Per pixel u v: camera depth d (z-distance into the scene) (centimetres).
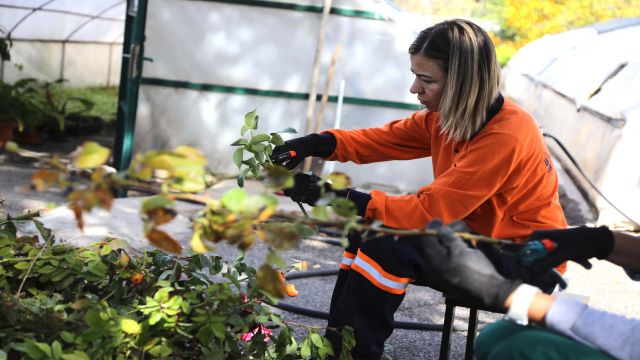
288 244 160
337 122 781
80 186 155
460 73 277
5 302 219
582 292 531
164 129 780
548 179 293
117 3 1048
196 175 162
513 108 286
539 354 175
